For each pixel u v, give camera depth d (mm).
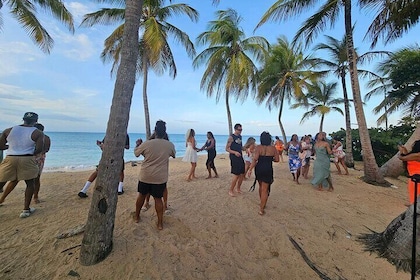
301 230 3992
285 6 8836
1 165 3965
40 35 10430
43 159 4922
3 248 2986
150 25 13164
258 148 4719
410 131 15133
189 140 7953
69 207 4625
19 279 2418
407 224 3189
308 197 6020
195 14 15438
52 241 3162
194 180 8023
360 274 2904
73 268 2592
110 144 2779
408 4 7441
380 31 8445
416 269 2932
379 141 13883
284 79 18750
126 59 2861
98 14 14188
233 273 2820
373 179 8086
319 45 12859
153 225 3826
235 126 5992
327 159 6637
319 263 3109
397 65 13625
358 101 8391
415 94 14172
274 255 3270
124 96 2824
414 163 3988
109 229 2814
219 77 18250
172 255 3012
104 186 2752
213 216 4441
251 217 4477
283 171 10297
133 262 2752
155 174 3547
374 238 3656
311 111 23359
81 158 20547
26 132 4008
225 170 10734
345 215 4812
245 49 17141
